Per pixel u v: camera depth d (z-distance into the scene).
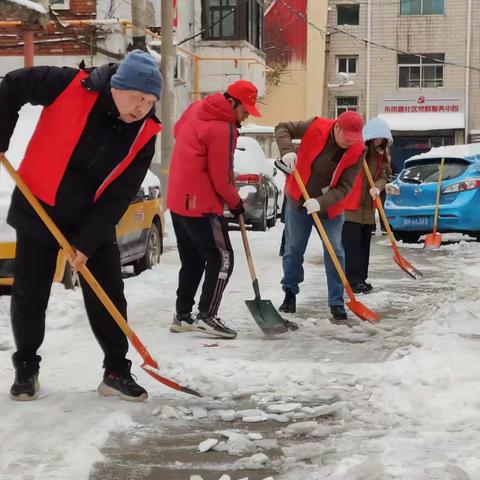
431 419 3.70
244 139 15.26
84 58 15.78
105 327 4.05
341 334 5.65
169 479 3.08
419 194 12.62
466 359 4.63
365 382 4.37
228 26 23.50
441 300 7.02
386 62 34.81
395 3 34.66
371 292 7.62
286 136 6.11
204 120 5.46
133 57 3.66
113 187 3.87
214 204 5.52
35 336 4.04
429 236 12.01
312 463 3.23
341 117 5.89
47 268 4.02
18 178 3.86
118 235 7.46
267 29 33.00
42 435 3.51
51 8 14.98
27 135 7.80
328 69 35.34
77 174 3.87
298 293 7.16
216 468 3.19
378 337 5.54
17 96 3.78
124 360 4.11
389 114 34.78
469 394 3.99
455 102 34.25
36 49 15.87
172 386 3.97
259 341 5.47
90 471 3.14
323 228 6.07
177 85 21.23
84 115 3.79
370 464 3.00
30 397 4.02
